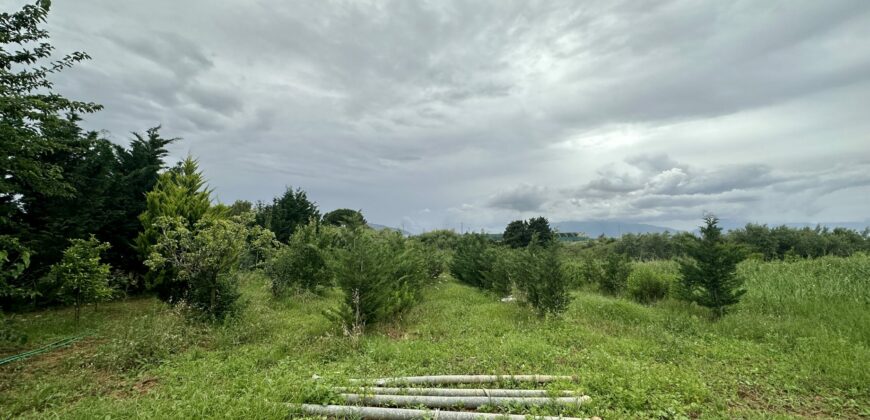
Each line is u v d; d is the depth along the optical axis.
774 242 25.28
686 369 5.85
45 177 7.39
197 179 12.27
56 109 7.14
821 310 8.87
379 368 5.86
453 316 9.65
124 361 5.73
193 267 8.26
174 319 7.51
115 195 11.70
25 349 6.48
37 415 4.11
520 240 37.25
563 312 9.41
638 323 9.07
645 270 13.36
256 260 13.96
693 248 9.59
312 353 6.41
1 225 8.26
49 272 8.47
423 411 4.30
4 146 6.28
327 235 13.79
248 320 8.23
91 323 8.25
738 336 7.95
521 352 6.47
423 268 14.02
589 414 4.33
